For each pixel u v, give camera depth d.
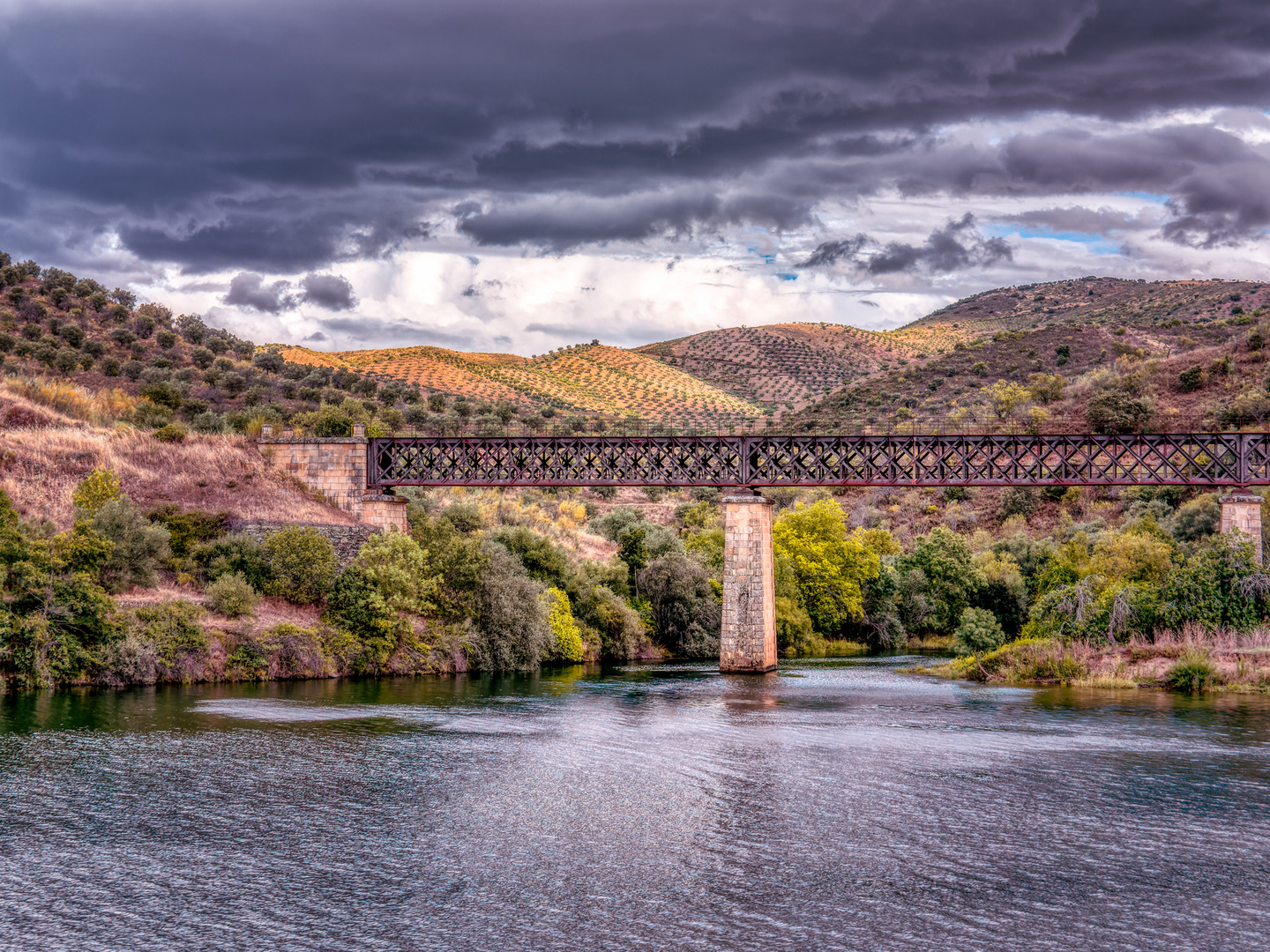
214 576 72.44
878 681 72.62
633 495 166.38
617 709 56.91
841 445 85.12
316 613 73.19
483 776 39.53
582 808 35.03
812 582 111.00
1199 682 60.31
